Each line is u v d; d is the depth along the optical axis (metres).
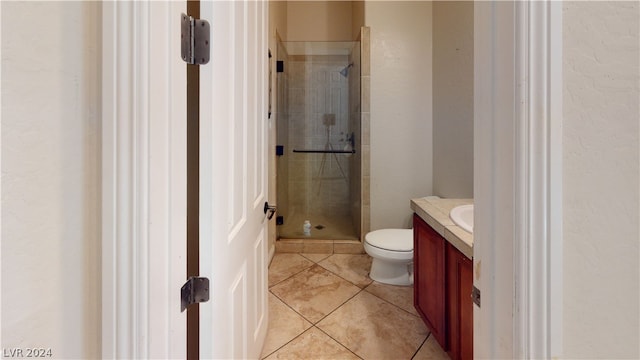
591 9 0.50
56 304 0.48
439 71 2.70
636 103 0.51
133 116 0.53
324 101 3.75
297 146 3.83
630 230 0.52
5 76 0.41
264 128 1.47
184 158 0.68
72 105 0.49
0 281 0.41
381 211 2.95
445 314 1.44
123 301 0.53
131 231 0.54
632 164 0.52
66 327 0.49
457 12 2.33
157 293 0.58
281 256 2.89
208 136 0.75
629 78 0.51
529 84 0.49
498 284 0.54
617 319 0.52
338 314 1.90
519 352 0.50
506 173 0.51
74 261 0.50
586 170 0.51
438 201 1.87
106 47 0.52
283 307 1.98
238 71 1.01
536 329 0.50
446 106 2.55
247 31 1.12
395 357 1.53
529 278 0.50
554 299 0.50
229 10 0.90
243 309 1.09
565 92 0.50
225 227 0.87
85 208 0.51
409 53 2.88
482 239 0.57
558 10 0.49
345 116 3.73
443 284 1.45
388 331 1.74
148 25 0.54
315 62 3.70
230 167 0.92
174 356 0.65
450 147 2.47
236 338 1.00
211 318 0.78
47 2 0.45
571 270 0.51
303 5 3.87
